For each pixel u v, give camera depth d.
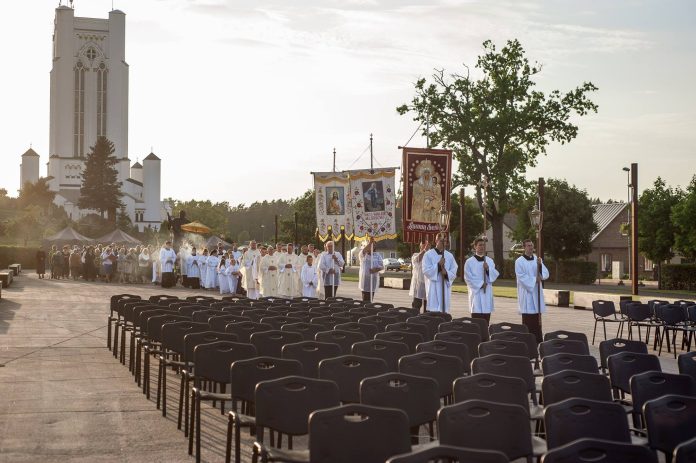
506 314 29.45
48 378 14.10
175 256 46.25
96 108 161.88
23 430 10.08
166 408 11.43
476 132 61.88
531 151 63.56
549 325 24.70
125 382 13.73
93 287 45.47
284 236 82.88
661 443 6.49
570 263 62.62
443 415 6.07
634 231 37.44
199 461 8.55
